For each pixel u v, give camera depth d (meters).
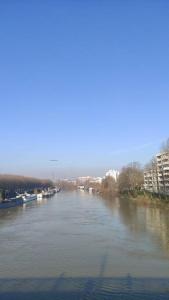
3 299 36.59
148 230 79.69
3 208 156.38
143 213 119.31
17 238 71.94
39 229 84.50
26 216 117.69
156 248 59.38
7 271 46.47
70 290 38.91
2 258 53.78
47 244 64.69
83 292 38.22
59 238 70.88
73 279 42.69
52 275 44.38
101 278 42.88
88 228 84.50
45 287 40.00
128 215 113.69
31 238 71.62
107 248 60.00
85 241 66.88
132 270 45.97
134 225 88.56
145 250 57.84
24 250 59.66
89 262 50.50
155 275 43.66
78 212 127.75
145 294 37.16
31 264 49.88
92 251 57.81
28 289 39.47
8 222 100.94
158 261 50.50
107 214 118.56
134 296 36.66
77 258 53.12
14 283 41.59
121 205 160.25
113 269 46.59
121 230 80.44
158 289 38.62
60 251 58.22
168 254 54.78
